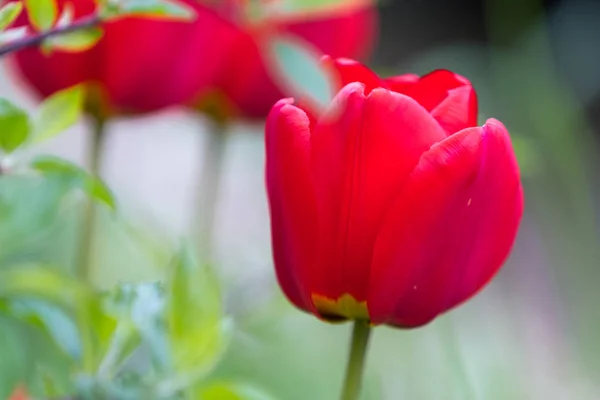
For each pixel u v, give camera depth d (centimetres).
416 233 58
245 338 80
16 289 65
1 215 59
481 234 59
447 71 61
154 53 73
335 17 78
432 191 57
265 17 75
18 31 56
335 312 60
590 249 130
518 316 133
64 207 77
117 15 56
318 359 96
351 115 58
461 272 59
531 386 118
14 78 79
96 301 59
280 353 89
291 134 58
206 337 58
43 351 72
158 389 58
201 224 85
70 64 72
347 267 59
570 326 133
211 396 58
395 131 58
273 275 83
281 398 87
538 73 133
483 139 58
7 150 56
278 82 79
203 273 59
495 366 104
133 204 95
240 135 123
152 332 58
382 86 61
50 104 58
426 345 101
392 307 59
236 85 80
